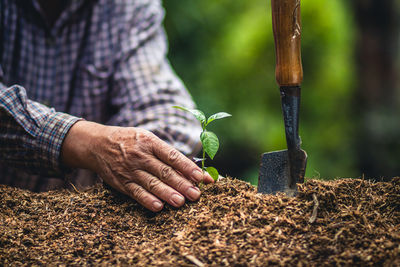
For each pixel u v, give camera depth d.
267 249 1.10
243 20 4.83
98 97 2.04
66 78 2.02
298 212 1.23
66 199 1.47
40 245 1.23
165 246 1.18
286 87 1.25
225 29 4.92
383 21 5.44
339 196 1.30
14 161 1.58
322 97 4.82
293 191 1.33
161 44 2.14
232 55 4.77
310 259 1.05
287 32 1.20
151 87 1.93
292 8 1.19
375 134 5.24
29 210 1.41
